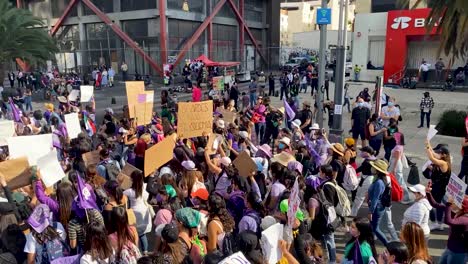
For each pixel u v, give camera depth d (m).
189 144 9.82
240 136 10.02
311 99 27.28
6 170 5.95
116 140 10.75
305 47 76.56
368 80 37.62
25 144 6.91
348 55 53.97
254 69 53.19
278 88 35.34
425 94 18.72
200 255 4.91
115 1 41.97
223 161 7.50
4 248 4.82
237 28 50.88
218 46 47.84
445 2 15.57
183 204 6.49
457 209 5.71
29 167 6.12
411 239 4.62
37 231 4.90
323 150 9.81
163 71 38.81
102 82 36.44
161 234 4.77
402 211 9.24
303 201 6.48
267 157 8.99
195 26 44.03
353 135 14.21
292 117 13.27
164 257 4.17
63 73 40.47
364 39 37.34
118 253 4.68
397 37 34.50
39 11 46.72
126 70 39.91
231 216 5.75
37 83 32.41
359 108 13.96
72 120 10.01
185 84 34.97
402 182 9.59
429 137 7.74
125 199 5.91
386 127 12.47
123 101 27.92
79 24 44.44
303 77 31.52
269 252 4.20
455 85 31.95
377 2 37.88
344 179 8.23
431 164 8.32
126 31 42.03
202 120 9.65
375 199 7.05
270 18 56.84
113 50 42.44
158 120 11.72
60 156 9.47
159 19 39.62
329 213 6.36
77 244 5.25
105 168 7.81
